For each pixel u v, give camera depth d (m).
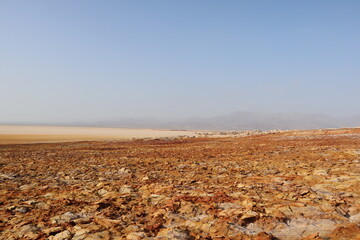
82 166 19.70
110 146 44.03
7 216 8.85
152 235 6.88
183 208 8.86
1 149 40.47
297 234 6.58
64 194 11.61
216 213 8.26
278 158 19.31
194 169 16.61
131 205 9.55
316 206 8.43
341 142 29.22
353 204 8.45
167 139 65.25
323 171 13.46
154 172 16.06
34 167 19.78
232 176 13.84
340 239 6.12
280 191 10.45
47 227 7.79
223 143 39.16
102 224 7.79
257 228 7.04
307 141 33.22
